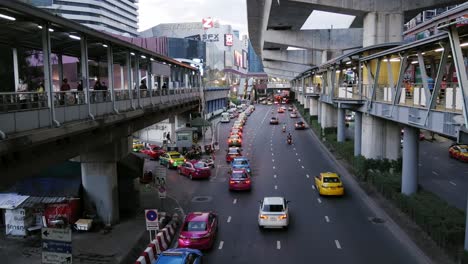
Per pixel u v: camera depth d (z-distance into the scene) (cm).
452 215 1944
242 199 2861
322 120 6412
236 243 2008
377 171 3119
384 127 3506
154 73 3516
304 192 3019
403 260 1744
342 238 2041
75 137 1736
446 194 2916
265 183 3341
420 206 2116
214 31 18825
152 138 5778
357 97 3866
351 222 2295
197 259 1550
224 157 4675
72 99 1716
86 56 1778
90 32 1755
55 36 1794
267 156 4662
